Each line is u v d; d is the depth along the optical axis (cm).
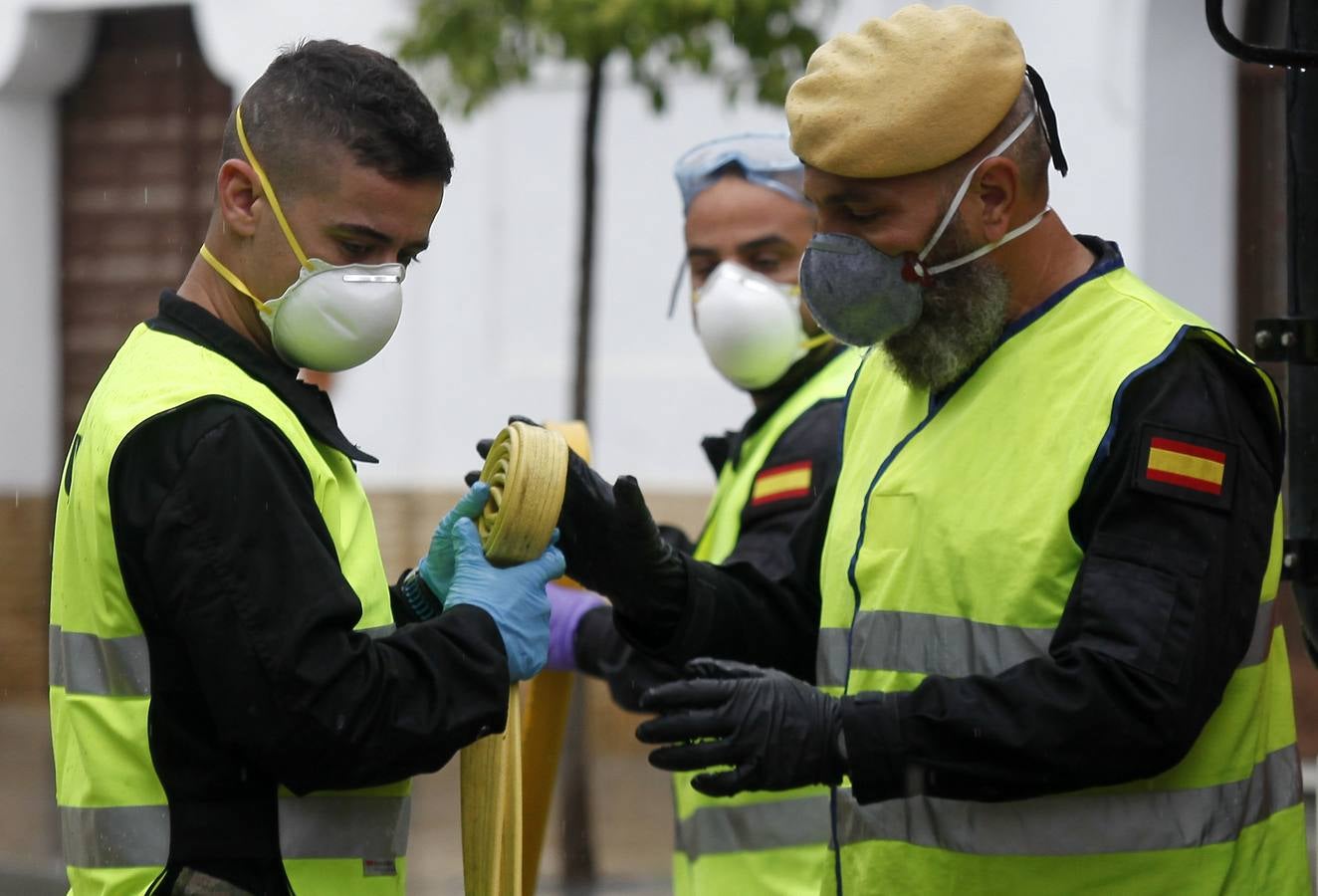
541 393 2889
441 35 2159
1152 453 786
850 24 2544
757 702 797
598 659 1156
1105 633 772
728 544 1162
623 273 2831
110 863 784
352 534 821
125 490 765
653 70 2514
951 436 861
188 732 776
